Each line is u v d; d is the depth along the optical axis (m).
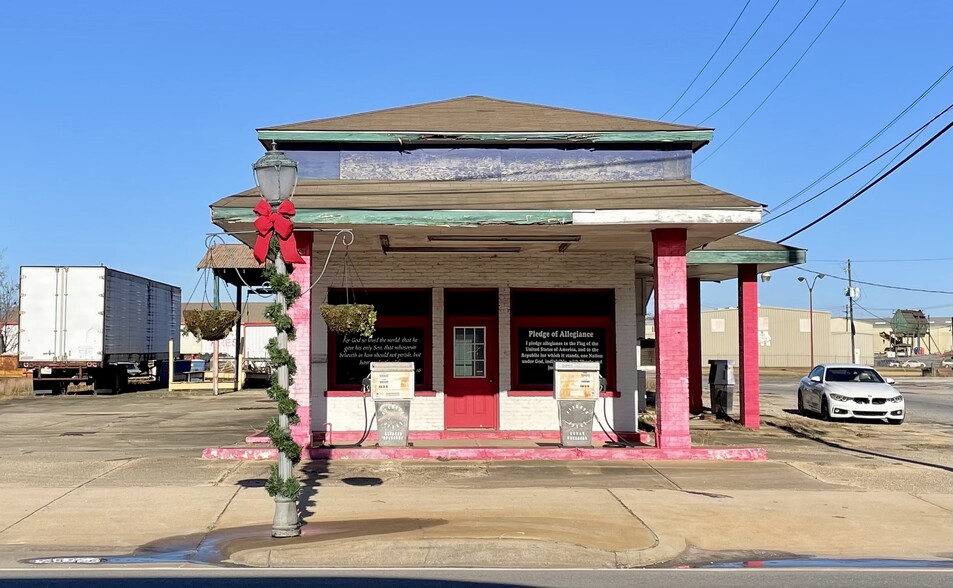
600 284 18.73
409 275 18.48
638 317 25.50
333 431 17.95
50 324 33.69
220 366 54.56
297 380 15.70
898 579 8.46
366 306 13.95
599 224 15.17
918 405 33.03
